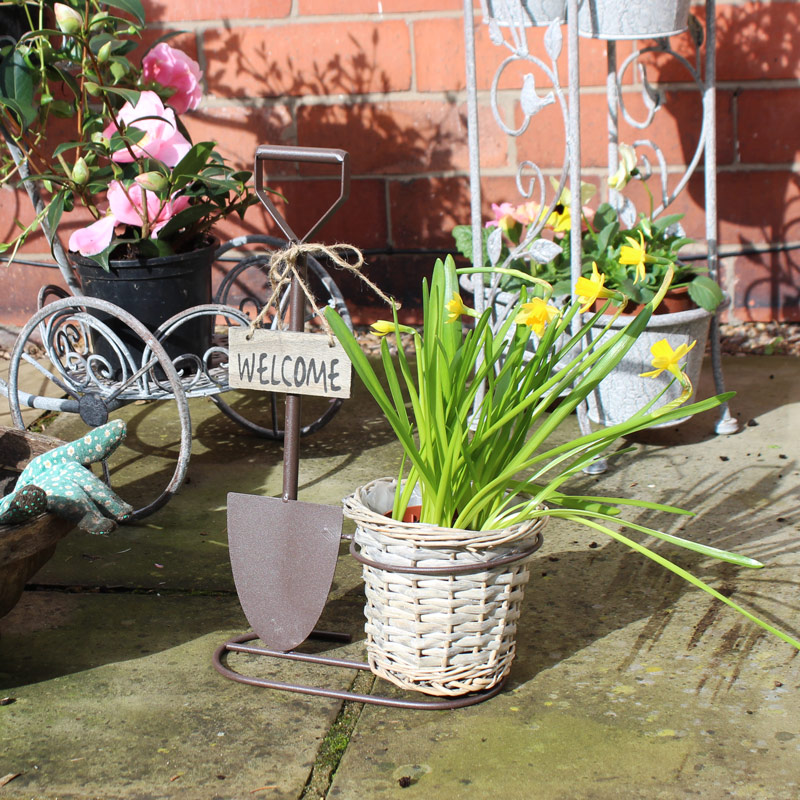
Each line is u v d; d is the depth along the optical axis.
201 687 1.82
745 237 3.58
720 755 1.61
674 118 3.46
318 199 3.65
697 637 1.94
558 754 1.62
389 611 1.70
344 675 1.85
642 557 2.25
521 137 3.51
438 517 1.73
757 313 3.66
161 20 3.51
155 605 2.11
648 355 2.64
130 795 1.55
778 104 3.43
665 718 1.70
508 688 1.80
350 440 2.96
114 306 2.37
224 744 1.66
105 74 2.61
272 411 2.94
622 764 1.59
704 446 2.83
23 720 1.73
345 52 3.50
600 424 2.79
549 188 3.56
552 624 2.00
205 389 2.53
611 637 1.95
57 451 1.94
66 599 2.13
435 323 1.76
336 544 1.78
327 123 3.57
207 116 3.60
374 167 3.60
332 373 1.75
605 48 3.40
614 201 2.95
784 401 3.11
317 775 1.59
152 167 2.47
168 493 2.42
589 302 1.70
